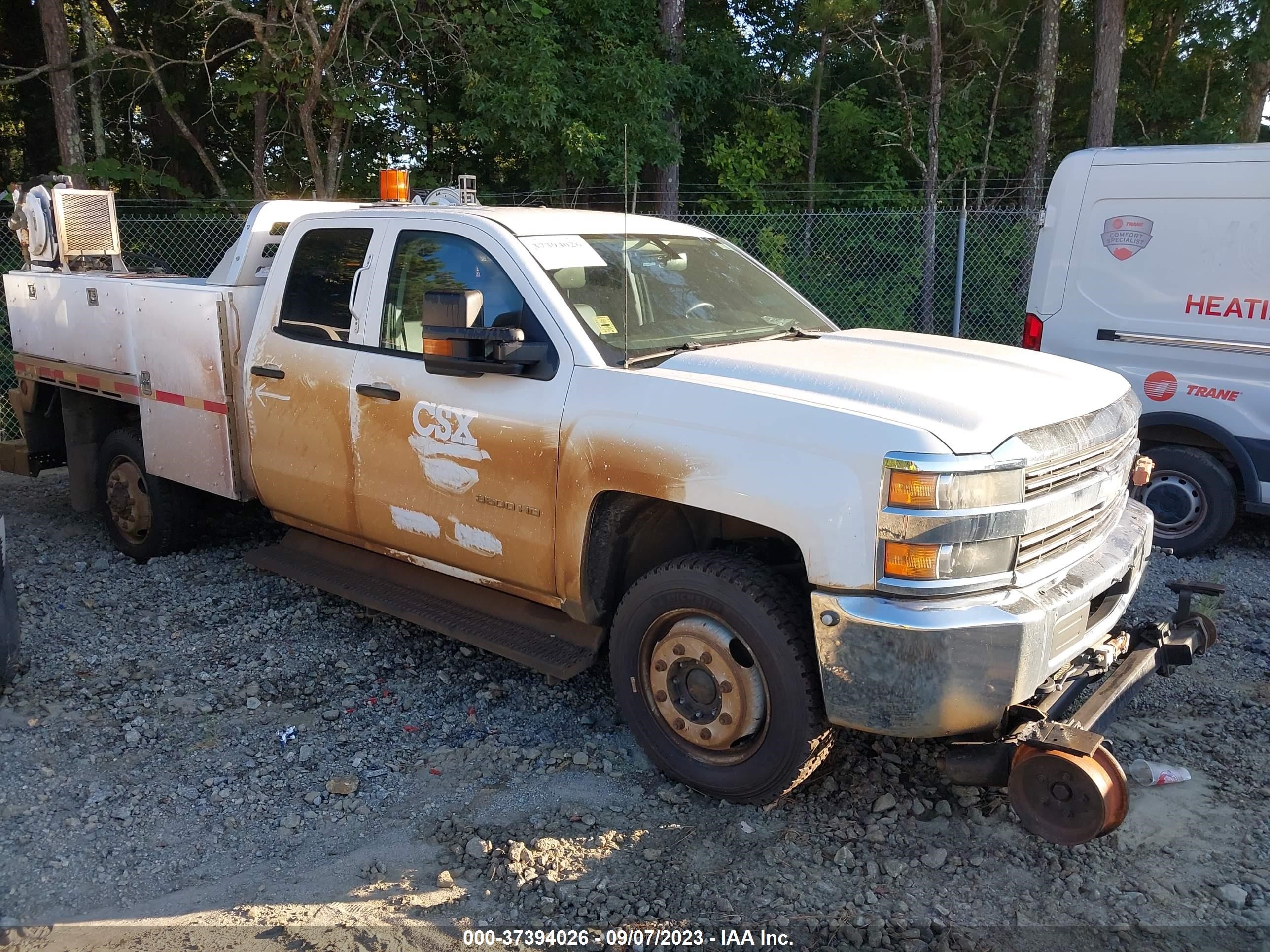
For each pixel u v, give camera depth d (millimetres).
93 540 6609
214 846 3363
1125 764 3783
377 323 4387
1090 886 3098
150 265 8211
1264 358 5977
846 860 3219
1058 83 18297
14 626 4410
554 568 3822
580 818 3465
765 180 16547
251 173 14797
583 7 14023
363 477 4473
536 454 3777
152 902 3074
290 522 5062
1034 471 3111
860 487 3002
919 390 3238
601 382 3625
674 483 3373
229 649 4859
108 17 15031
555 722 4180
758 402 3260
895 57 16062
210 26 14742
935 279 12805
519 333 3719
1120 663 3660
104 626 5109
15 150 16875
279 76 12297
